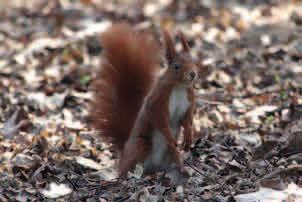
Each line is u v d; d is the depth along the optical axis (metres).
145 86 10.61
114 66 10.63
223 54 15.08
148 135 9.63
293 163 9.75
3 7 21.03
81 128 11.81
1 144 11.43
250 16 17.41
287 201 8.51
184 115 9.56
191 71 9.10
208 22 17.50
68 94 13.41
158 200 9.15
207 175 9.75
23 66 15.56
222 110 12.02
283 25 16.44
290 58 14.39
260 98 12.46
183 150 10.52
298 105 11.51
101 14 19.02
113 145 10.62
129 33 10.81
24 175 10.19
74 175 10.16
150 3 19.81
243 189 9.26
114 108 10.56
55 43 16.53
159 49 11.10
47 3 20.84
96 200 9.42
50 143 11.22
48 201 9.49
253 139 10.77
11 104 13.28
